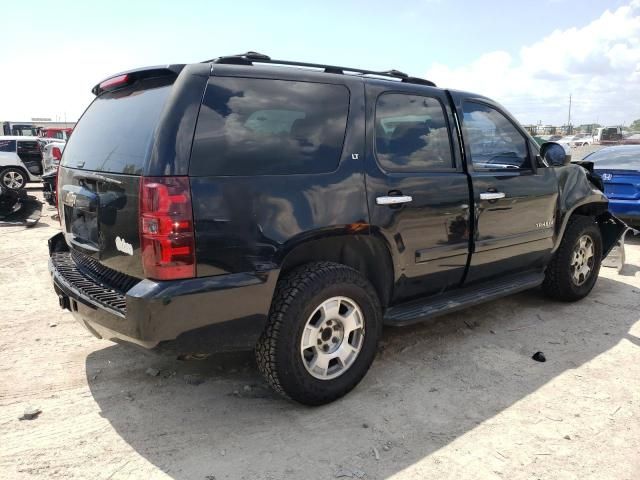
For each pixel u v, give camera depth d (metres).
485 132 4.13
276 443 2.78
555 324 4.56
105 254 2.89
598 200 5.19
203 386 3.39
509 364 3.76
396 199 3.29
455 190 3.70
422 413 3.09
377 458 2.66
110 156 2.88
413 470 2.57
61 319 4.60
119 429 2.90
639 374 3.62
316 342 3.04
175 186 2.53
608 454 2.72
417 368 3.68
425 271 3.61
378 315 3.29
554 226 4.66
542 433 2.90
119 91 3.21
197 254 2.58
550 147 4.36
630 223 7.88
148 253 2.55
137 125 2.78
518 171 4.34
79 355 3.85
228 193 2.66
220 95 2.73
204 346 2.70
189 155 2.58
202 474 2.53
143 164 2.56
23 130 38.09
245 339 2.79
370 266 3.44
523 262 4.49
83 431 2.88
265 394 3.30
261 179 2.77
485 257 4.04
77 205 3.18
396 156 3.43
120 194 2.70
